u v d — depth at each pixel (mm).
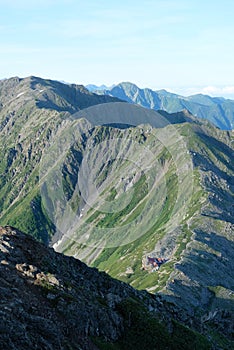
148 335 63781
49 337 48375
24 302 51812
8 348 43062
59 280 59500
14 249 64188
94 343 55062
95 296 65125
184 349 66000
